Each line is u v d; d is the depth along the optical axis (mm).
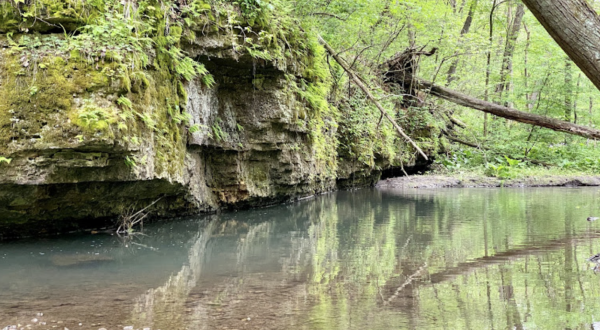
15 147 5051
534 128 19547
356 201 11828
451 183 16266
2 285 4246
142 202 7301
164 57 6602
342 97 13828
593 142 24125
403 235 7102
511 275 4738
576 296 4039
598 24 3326
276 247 6230
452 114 19391
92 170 5625
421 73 20078
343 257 5617
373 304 3830
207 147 8359
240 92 8734
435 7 14055
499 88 21484
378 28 13680
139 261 5297
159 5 6520
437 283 4465
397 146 16906
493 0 20172
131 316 3482
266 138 9156
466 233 7234
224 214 9109
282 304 3820
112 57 5367
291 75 9375
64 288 4195
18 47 5102
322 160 12375
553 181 16219
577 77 19672
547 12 3414
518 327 3320
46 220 6246
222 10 7434
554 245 6211
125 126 5328
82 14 5445
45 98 5082
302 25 9875
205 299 3938
